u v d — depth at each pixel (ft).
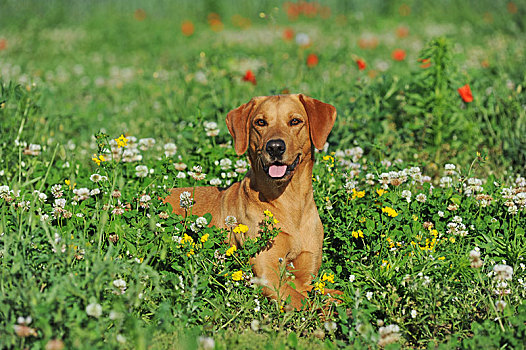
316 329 14.69
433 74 26.40
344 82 37.52
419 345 14.17
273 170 15.65
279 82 35.50
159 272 15.43
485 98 29.48
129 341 12.60
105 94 39.83
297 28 67.51
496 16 67.62
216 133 22.67
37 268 14.25
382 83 28.81
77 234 15.94
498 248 17.22
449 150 25.55
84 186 19.04
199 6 85.25
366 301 13.97
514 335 13.32
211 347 12.17
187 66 36.01
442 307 14.62
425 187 19.76
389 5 79.15
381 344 13.15
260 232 15.97
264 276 16.03
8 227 15.93
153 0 87.66
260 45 55.98
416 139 26.27
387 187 19.47
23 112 25.66
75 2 83.61
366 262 17.10
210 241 16.03
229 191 17.93
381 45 57.98
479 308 15.16
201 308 14.69
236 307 15.25
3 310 12.60
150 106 35.17
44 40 61.36
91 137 28.94
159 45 60.03
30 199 17.20
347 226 17.92
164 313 13.32
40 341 12.14
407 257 16.16
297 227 16.51
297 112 16.33
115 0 87.30
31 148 22.09
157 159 23.72
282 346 12.78
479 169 24.47
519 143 25.05
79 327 12.35
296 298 15.74
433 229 18.37
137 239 15.89
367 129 26.08
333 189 20.16
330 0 85.51
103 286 13.80
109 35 65.41
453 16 74.13
